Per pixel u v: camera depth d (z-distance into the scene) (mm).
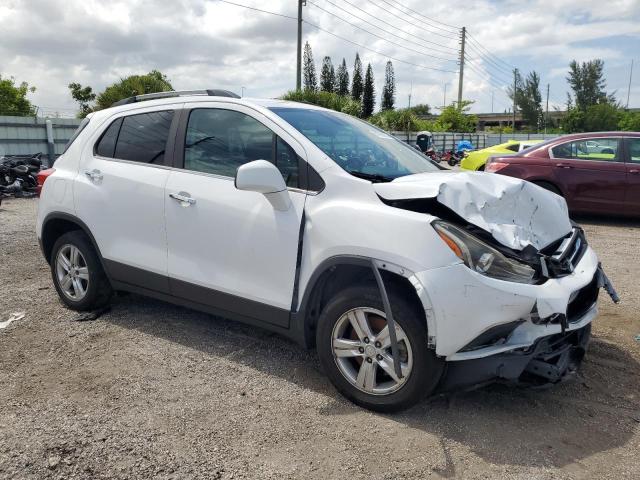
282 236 3490
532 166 9695
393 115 32312
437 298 2900
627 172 9156
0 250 7246
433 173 3691
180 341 4250
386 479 2674
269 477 2684
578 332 3529
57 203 4711
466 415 3230
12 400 3350
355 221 3201
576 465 2795
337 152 3703
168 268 4098
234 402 3361
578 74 87625
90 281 4641
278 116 3787
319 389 3535
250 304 3699
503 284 2912
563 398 3461
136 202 4219
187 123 4133
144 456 2824
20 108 30969
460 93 50594
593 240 8227
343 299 3250
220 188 3814
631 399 3463
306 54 61125
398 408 3158
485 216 3229
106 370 3760
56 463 2746
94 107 21156
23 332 4402
